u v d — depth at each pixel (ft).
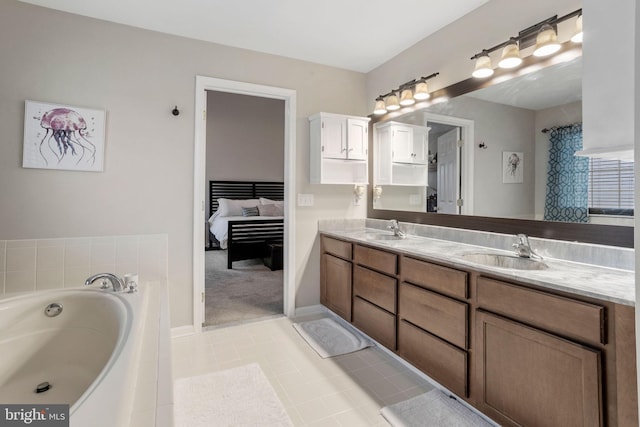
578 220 5.57
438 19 7.60
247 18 7.51
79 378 5.56
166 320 5.47
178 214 8.31
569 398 4.02
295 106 9.71
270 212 20.34
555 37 5.44
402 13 7.35
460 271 5.53
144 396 3.37
